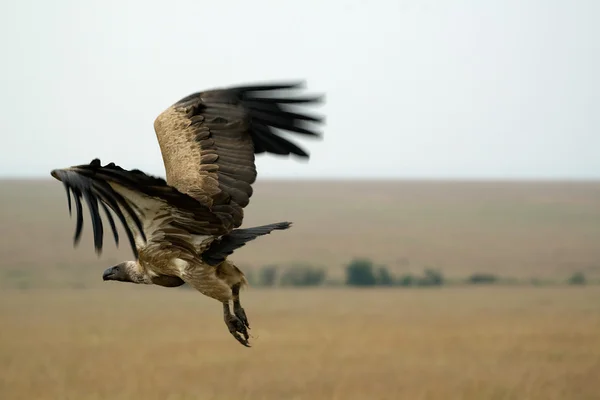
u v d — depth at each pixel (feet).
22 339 234.17
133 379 168.86
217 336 238.48
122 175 37.09
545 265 481.46
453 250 526.16
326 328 258.98
